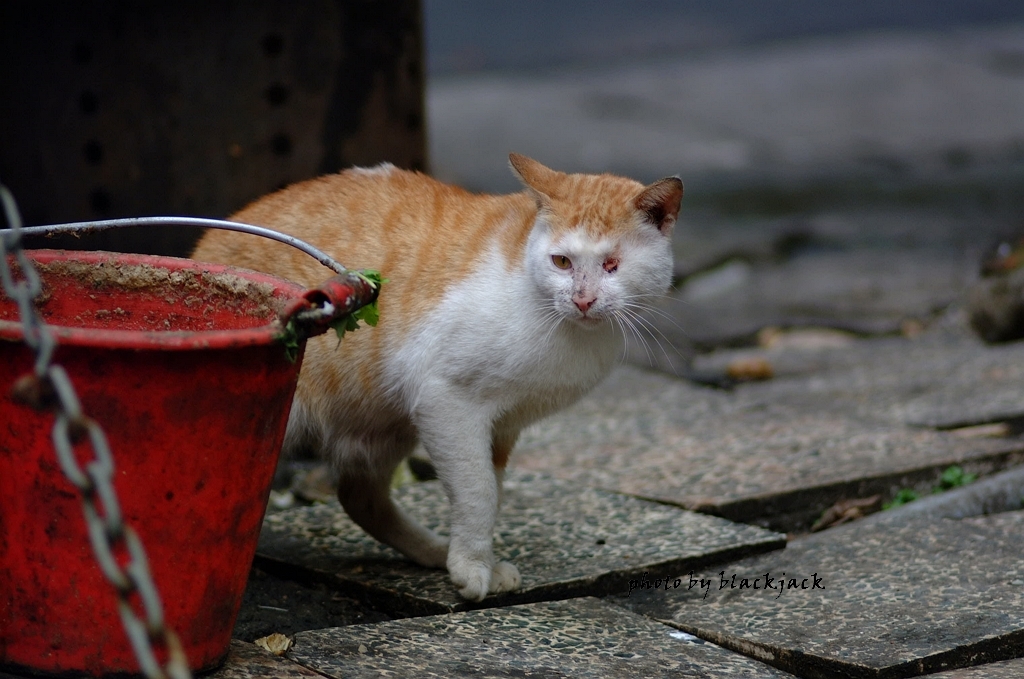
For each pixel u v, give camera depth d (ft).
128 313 10.76
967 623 11.90
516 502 15.81
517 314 12.44
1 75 17.58
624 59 79.51
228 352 8.92
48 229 10.39
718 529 14.69
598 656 11.26
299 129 17.94
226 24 17.33
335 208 13.51
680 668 11.05
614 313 12.57
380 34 18.31
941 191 46.78
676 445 18.93
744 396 22.80
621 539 14.37
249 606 12.76
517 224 13.19
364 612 12.94
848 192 47.14
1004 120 60.75
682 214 43.24
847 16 93.61
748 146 56.54
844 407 21.58
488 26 92.43
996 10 93.91
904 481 17.07
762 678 10.92
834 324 29.12
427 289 12.78
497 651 11.19
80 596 9.09
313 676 10.19
